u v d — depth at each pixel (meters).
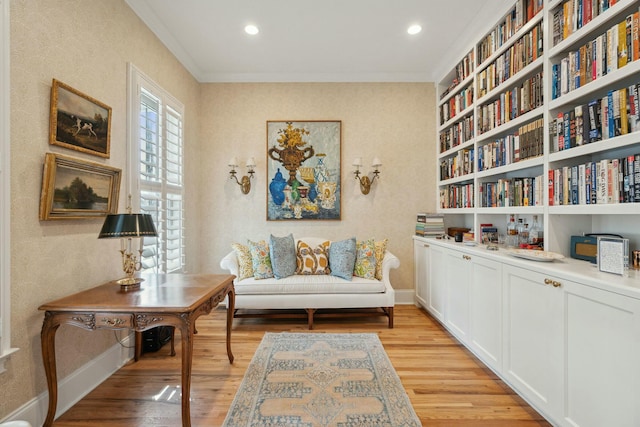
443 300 2.97
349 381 2.09
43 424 1.60
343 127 3.86
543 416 1.73
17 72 1.49
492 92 2.64
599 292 1.33
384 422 1.68
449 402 1.87
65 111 1.75
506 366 1.99
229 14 2.65
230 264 3.24
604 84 1.59
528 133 2.19
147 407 1.82
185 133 3.42
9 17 1.44
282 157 3.83
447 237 3.51
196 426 1.65
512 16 2.40
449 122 3.50
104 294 1.78
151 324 1.55
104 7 2.11
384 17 2.72
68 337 1.83
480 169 2.86
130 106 2.36
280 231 3.85
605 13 1.59
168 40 2.96
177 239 3.09
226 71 3.75
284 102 3.84
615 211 1.55
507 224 2.74
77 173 1.84
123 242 2.23
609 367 1.29
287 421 1.69
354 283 3.10
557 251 1.99
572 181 1.83
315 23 2.79
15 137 1.49
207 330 3.01
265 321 3.30
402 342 2.73
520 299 1.85
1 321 1.41
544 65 2.01
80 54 1.89
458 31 2.94
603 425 1.31
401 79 3.84
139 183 2.45
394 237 3.88
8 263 1.44
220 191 3.84
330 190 3.84
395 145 3.88
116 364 2.25
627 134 1.48
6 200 1.43
